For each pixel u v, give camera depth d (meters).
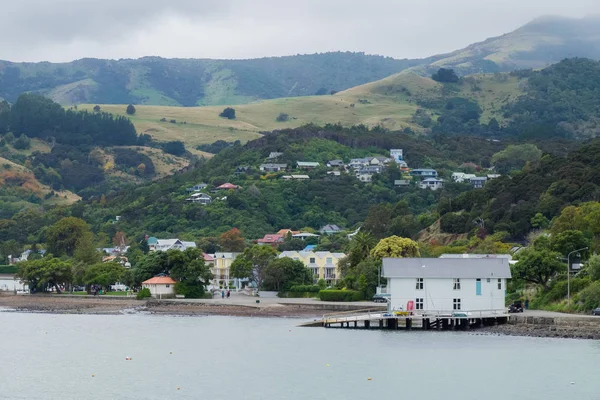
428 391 139.00
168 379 149.62
